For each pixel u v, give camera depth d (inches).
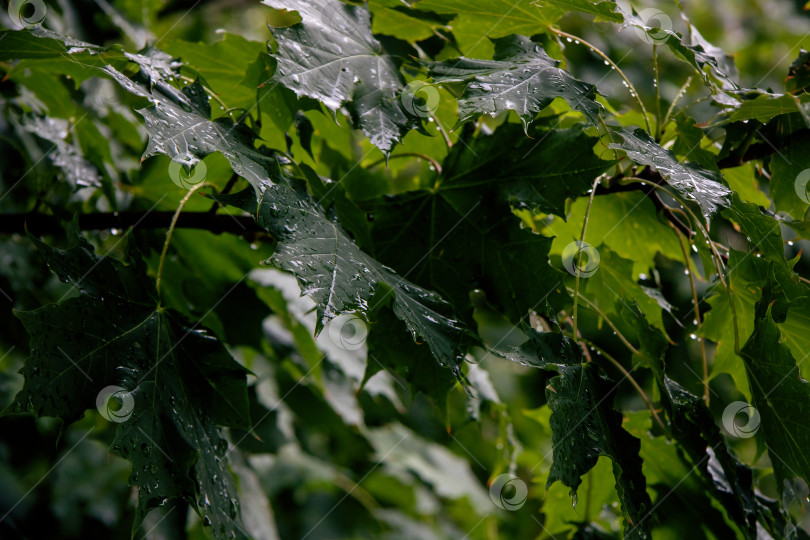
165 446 42.1
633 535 42.6
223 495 43.2
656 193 46.7
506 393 92.5
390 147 43.2
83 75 46.6
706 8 102.9
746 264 45.1
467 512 90.0
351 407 61.5
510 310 45.7
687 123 46.2
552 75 43.4
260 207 41.7
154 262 50.9
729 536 47.0
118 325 42.6
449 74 43.2
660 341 44.4
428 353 45.6
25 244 51.9
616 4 43.8
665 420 45.9
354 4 45.5
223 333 53.1
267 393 61.3
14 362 53.8
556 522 48.5
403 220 46.2
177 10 69.2
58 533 54.6
